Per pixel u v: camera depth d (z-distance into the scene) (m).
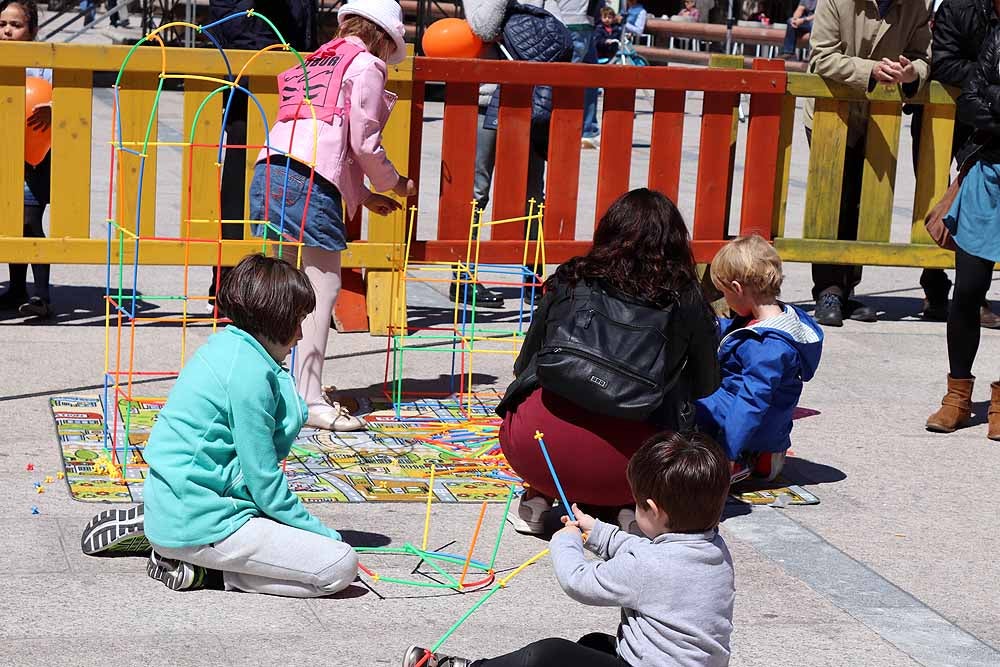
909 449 6.14
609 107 8.15
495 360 7.39
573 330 4.46
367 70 5.79
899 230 11.55
